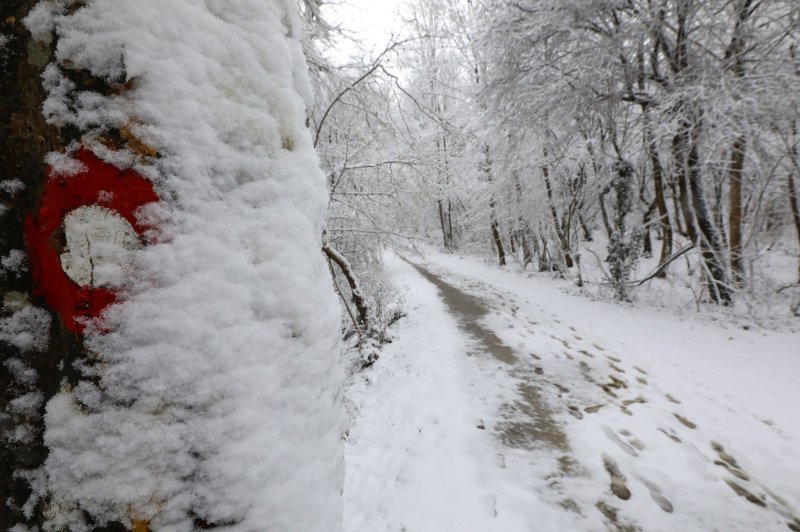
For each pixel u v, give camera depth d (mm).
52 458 706
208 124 854
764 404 4570
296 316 979
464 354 6094
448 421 3945
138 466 719
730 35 8445
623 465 3240
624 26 8688
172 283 777
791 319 7754
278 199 984
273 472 855
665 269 11742
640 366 5766
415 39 5180
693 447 3607
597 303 10680
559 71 9648
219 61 886
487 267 19516
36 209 720
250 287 892
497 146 13195
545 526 2576
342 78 5223
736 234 9578
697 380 5309
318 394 1026
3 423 725
